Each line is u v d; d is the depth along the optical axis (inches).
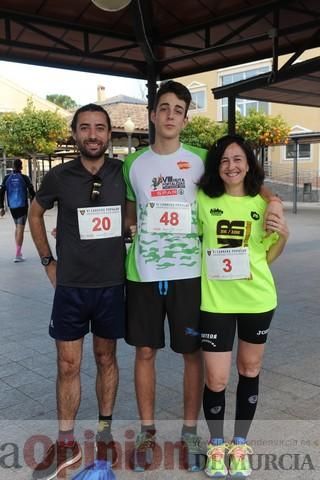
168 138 108.2
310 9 284.0
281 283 294.0
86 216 109.2
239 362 112.0
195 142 970.1
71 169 110.0
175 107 106.9
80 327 113.7
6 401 145.6
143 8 279.7
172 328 112.0
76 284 110.7
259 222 105.3
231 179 103.7
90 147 107.6
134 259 112.2
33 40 316.8
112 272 111.8
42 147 969.5
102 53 321.4
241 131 912.3
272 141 913.5
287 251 407.8
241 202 105.4
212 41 335.0
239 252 105.2
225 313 106.7
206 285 108.5
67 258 110.7
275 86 348.8
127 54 346.9
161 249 109.3
